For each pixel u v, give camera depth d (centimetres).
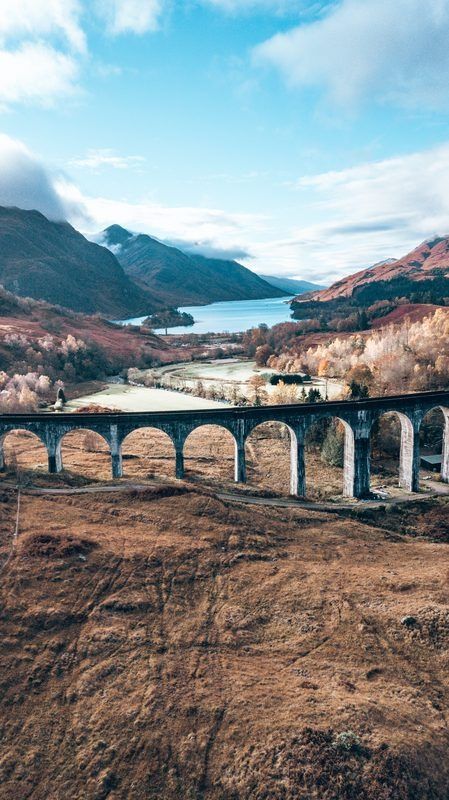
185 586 4856
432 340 14212
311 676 3669
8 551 5253
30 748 3216
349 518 6850
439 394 7969
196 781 2961
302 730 3109
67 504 6481
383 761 2906
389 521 6856
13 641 4066
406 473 8044
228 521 6128
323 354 17888
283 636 4166
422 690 3522
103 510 6316
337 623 4262
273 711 3309
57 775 3050
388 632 4116
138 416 7338
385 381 12688
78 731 3319
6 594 4588
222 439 10925
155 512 6272
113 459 7412
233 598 4684
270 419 7469
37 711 3472
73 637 4153
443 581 4853
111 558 5212
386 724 3155
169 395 15188
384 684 3572
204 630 4262
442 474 8506
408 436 7925
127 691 3603
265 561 5350
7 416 7356
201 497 6638
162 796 2908
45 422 7344
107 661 3891
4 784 3005
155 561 5191
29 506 6359
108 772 3042
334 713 3228
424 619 4166
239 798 2836
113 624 4303
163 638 4159
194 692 3547
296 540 5947
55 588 4722
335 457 9462
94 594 4675
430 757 2961
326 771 2878
